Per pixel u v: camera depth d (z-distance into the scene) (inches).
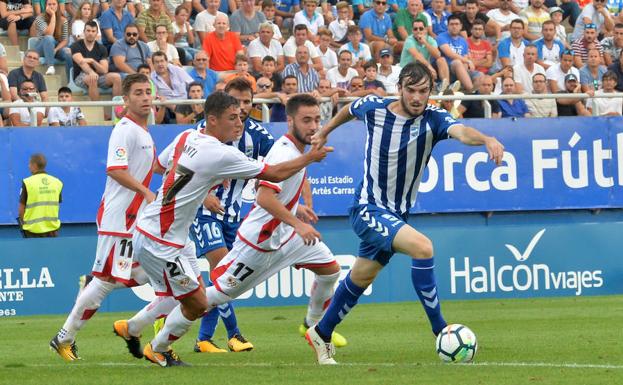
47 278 1461.6
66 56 1856.5
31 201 1461.6
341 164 1547.7
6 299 1449.3
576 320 1208.8
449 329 810.8
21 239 1471.5
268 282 1510.8
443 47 1898.4
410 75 780.6
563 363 800.9
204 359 899.4
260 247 855.1
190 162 737.0
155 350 807.1
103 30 1843.0
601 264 1582.2
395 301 1530.5
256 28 1972.2
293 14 2095.2
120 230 882.8
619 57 1859.0
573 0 2269.9
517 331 1096.2
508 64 1937.7
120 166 863.1
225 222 1007.6
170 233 756.0
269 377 722.8
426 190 1579.7
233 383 692.7
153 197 856.3
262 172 740.7
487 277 1553.9
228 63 1841.8
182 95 1704.0
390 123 804.0
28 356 956.6
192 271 777.6
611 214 1642.5
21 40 1934.1
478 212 1611.7
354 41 1904.5
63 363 874.1
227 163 735.7
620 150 1617.9
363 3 2139.5
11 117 1596.9
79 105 1459.2
